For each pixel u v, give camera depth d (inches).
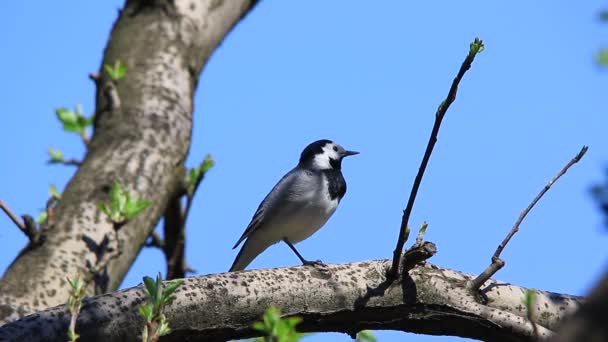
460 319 367.9
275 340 260.8
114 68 542.3
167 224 522.9
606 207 216.7
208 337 343.9
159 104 524.1
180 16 579.8
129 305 328.5
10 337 303.7
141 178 478.0
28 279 397.7
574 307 376.5
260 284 350.3
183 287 339.0
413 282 365.4
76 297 291.1
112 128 504.1
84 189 458.3
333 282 360.5
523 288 381.1
